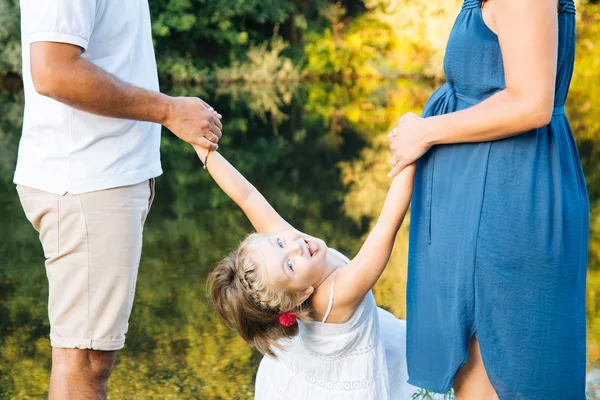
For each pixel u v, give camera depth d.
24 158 2.37
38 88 2.14
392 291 4.18
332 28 19.36
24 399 3.11
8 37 17.27
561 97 1.84
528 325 1.83
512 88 1.70
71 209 2.31
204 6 19.03
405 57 18.89
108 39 2.27
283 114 12.36
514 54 1.68
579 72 16.58
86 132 2.28
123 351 3.54
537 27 1.65
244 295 2.33
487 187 1.82
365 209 6.12
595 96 13.05
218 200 6.67
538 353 1.84
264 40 19.77
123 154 2.32
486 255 1.82
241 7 19.14
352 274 2.22
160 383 3.18
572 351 1.85
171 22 18.34
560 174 1.81
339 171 7.71
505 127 1.73
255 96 15.62
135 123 2.34
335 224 5.66
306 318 2.32
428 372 2.00
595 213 5.71
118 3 2.27
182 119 2.32
